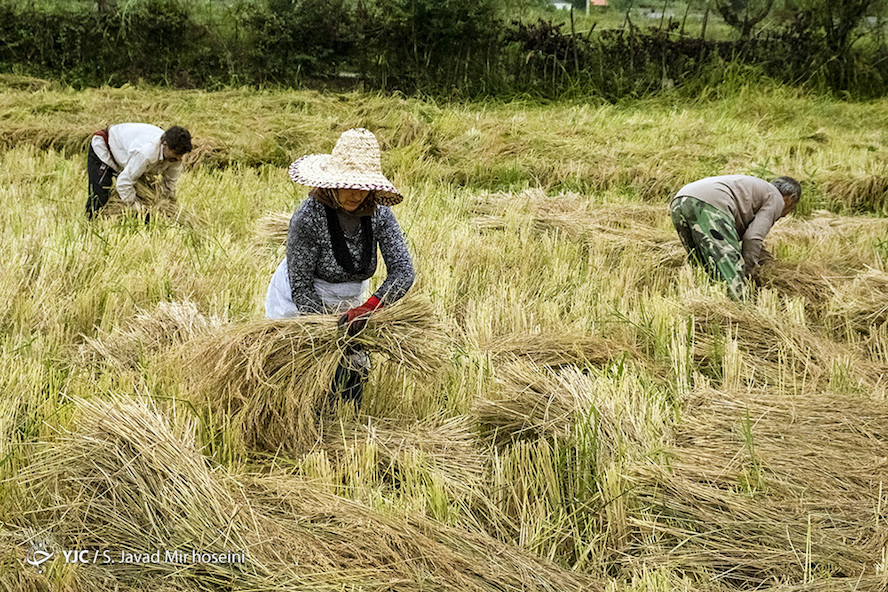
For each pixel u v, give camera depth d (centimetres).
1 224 662
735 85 1549
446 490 346
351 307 383
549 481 349
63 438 336
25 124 1050
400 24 1608
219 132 1055
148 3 1627
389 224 379
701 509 334
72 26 1633
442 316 495
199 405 370
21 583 275
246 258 603
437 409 412
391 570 290
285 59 1659
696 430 387
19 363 421
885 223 753
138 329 468
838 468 358
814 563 310
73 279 548
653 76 1627
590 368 433
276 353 366
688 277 589
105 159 670
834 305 548
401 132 1088
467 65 1638
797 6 1681
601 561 319
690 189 592
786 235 710
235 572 286
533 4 1825
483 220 742
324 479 346
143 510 303
